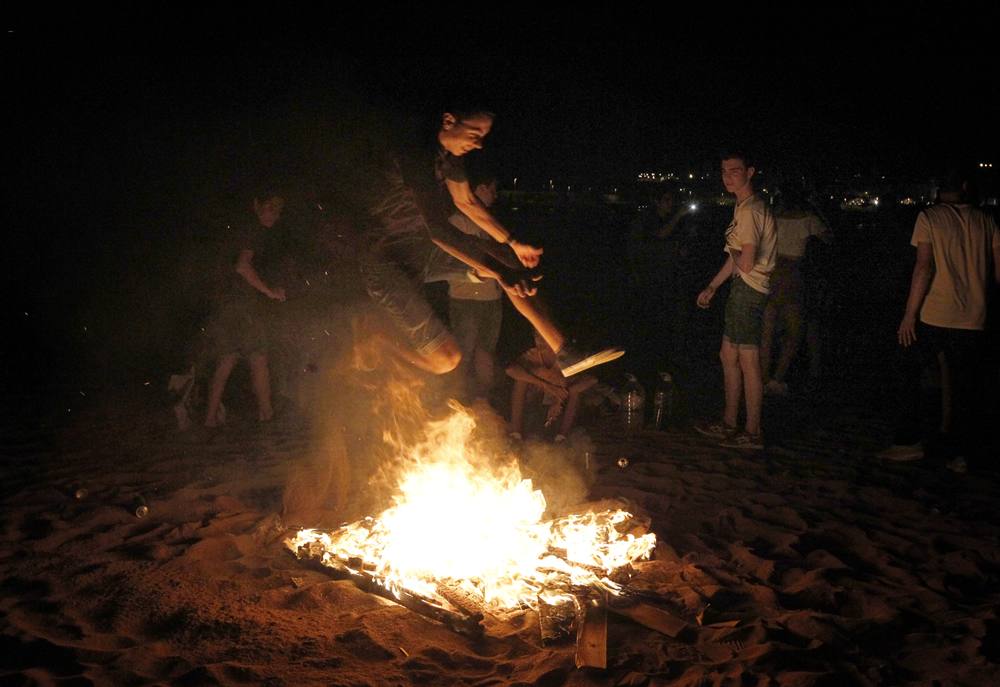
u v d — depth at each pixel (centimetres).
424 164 468
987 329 716
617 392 875
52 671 358
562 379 748
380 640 390
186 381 788
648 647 387
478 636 395
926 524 561
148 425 800
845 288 1496
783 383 970
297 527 514
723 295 1606
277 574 453
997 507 597
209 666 362
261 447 728
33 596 429
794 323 950
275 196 786
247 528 523
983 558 506
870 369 1109
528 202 3669
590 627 387
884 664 373
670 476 666
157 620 406
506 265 480
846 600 441
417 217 480
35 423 802
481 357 803
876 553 504
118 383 986
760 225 721
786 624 411
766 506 597
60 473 646
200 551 480
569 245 2506
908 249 1348
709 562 488
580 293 1728
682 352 1205
